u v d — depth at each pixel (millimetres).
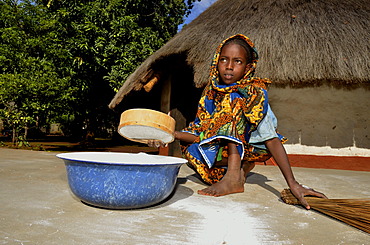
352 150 4559
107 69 8914
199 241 1158
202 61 4602
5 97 6781
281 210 1674
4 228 1210
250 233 1274
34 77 7090
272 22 4543
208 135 1935
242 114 1940
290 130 4820
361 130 4531
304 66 3936
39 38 7461
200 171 2131
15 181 2234
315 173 3434
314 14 4539
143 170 1460
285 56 4059
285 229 1348
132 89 5652
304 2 4840
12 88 6629
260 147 1959
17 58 7180
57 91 7504
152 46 9234
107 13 8641
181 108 6273
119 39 8789
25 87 6805
